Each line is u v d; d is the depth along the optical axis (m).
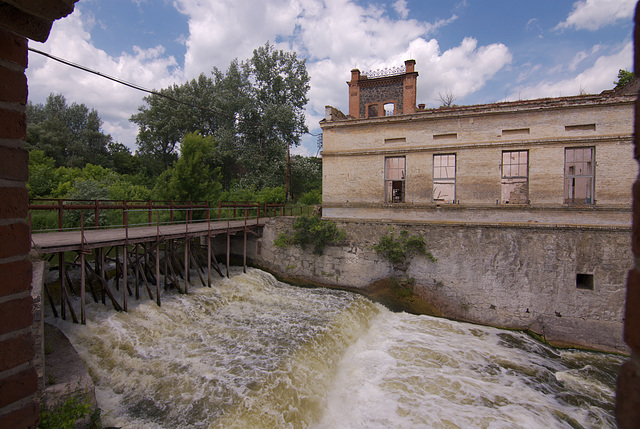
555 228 13.30
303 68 38.22
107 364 8.73
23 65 1.79
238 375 8.47
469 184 15.45
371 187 17.33
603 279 12.75
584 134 13.73
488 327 13.85
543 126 14.30
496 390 9.34
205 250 20.67
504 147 14.88
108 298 12.06
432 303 14.91
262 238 18.80
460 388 9.33
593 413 8.61
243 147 35.38
